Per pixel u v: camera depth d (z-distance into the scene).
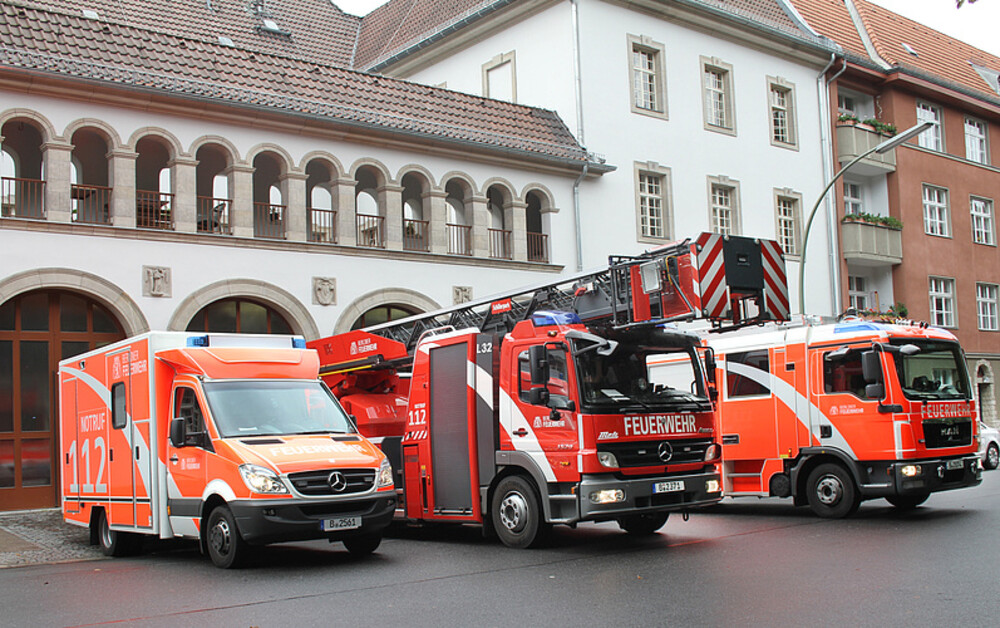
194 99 20.44
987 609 7.57
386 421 15.84
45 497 19.06
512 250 25.72
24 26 19.91
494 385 13.05
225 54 22.77
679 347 12.92
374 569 11.09
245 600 9.30
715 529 13.98
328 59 34.56
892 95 37.72
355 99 23.92
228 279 20.78
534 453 12.29
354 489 11.45
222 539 11.46
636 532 13.75
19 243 18.38
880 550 10.93
